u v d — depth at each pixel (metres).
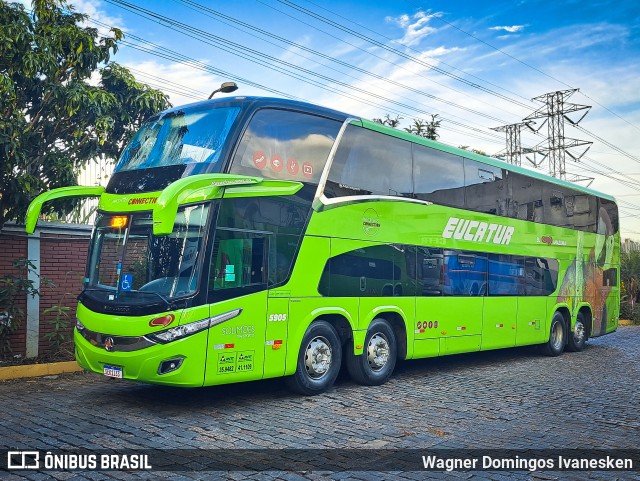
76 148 12.27
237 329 8.19
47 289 11.72
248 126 8.65
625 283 31.52
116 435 6.94
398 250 10.83
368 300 10.17
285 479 5.63
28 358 11.23
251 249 8.48
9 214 11.12
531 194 14.82
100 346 8.05
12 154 10.52
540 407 9.02
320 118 9.70
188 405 8.54
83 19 12.06
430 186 11.66
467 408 8.79
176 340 7.62
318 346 9.45
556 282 15.59
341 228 9.77
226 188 8.22
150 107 12.81
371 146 10.50
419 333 11.18
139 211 8.45
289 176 9.08
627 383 11.45
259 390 9.68
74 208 11.77
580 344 16.73
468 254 12.54
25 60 10.53
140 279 8.09
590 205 17.53
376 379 10.35
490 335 13.05
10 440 6.69
